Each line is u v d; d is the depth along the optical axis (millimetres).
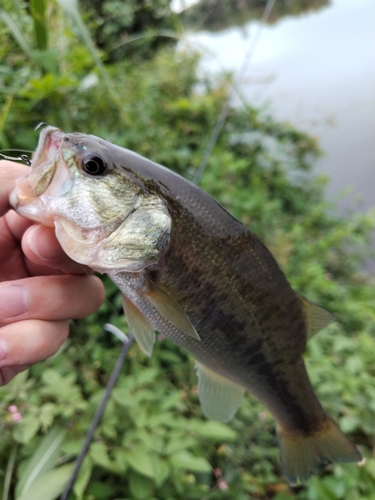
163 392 333
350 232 683
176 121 731
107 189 175
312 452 235
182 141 689
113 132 475
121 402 278
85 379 328
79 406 275
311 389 236
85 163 172
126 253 177
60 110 383
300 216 766
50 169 168
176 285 189
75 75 446
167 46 1103
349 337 494
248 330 206
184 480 284
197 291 192
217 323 199
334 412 365
